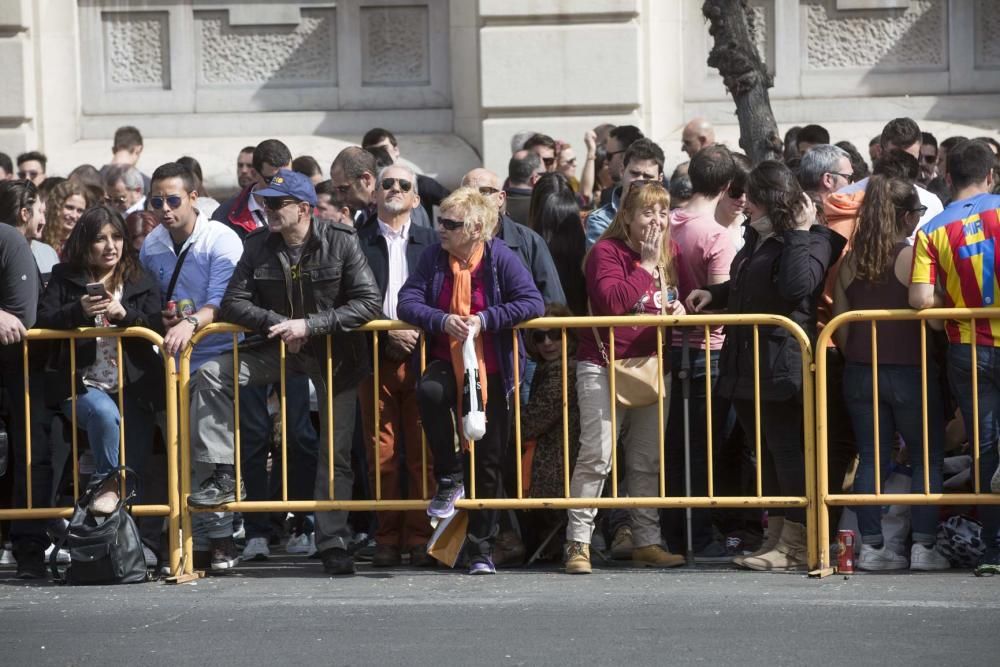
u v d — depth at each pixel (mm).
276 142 14750
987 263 11664
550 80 20016
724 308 12742
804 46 20750
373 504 12211
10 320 12172
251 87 21234
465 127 20797
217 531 12570
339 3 21109
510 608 10898
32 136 20875
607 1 19922
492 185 13523
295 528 13961
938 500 11781
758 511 13664
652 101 20281
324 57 21203
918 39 20641
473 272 12086
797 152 16578
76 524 12102
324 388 12266
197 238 13055
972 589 11297
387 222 13391
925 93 20641
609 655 9586
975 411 11766
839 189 12953
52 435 12625
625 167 14406
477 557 12273
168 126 21172
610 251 12289
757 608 10734
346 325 12070
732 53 15688
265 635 10242
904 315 11742
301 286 12094
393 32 21078
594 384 12172
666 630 10172
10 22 20688
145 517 12938
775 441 12164
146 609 11109
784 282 11781
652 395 12125
